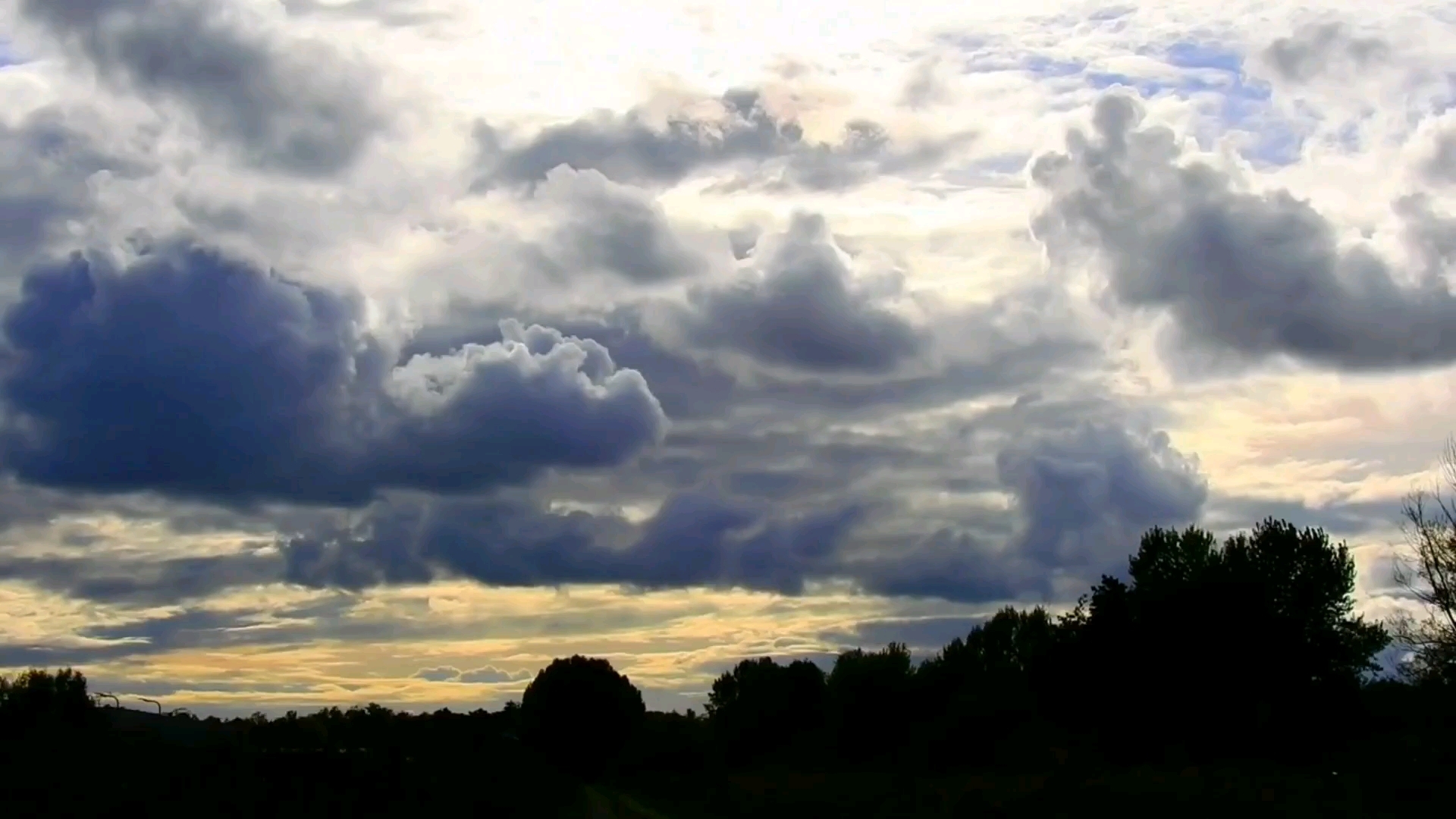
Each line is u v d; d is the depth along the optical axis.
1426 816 38.53
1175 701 68.75
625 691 135.12
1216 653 67.62
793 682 141.88
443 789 57.59
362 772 53.19
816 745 127.19
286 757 53.53
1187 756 68.62
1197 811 43.56
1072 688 73.00
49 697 59.56
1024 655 108.12
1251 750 67.25
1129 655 70.00
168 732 60.34
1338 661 68.50
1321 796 43.06
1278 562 70.62
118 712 62.66
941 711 108.62
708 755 142.75
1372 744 58.66
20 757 40.66
